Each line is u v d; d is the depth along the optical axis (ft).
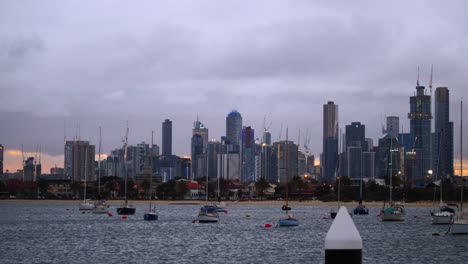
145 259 285.23
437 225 557.74
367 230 496.23
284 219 537.24
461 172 442.91
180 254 306.76
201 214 592.60
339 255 51.03
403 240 395.14
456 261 283.38
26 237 423.64
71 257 294.05
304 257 291.58
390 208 647.56
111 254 307.37
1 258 290.56
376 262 276.62
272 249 332.19
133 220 637.71
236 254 306.14
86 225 556.92
